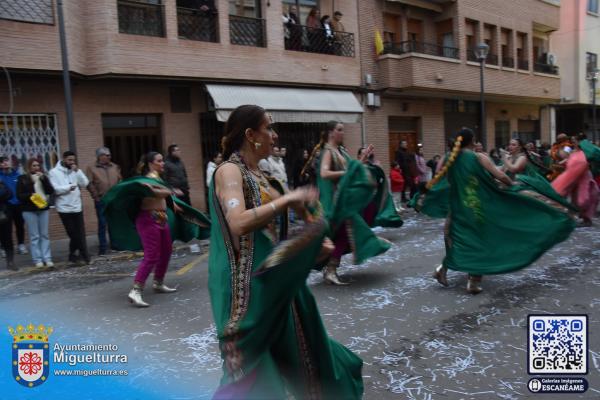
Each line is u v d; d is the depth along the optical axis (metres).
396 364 3.91
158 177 6.07
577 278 6.24
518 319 4.83
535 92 22.23
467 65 18.83
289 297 2.23
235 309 2.27
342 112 15.45
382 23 17.80
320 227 2.20
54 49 10.40
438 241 9.25
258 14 14.20
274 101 13.92
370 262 7.63
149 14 12.09
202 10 12.85
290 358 2.46
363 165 6.12
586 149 10.73
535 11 22.86
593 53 26.52
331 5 16.30
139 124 12.65
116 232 6.50
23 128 10.90
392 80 17.17
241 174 2.35
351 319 5.00
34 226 8.24
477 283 5.70
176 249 9.76
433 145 19.64
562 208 5.59
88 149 11.63
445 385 3.55
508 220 5.59
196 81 12.82
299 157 12.66
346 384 2.58
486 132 21.98
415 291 5.92
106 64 11.22
